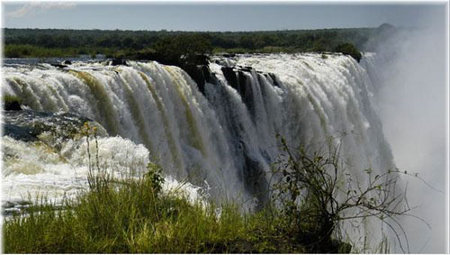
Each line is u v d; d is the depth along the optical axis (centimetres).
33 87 1712
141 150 1449
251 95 2792
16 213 918
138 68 2219
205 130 2362
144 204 880
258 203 1158
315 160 870
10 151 1270
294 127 3038
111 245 763
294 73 3334
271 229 843
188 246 776
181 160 2111
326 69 3844
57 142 1402
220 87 2684
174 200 928
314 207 838
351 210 1118
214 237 805
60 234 778
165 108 2128
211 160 2331
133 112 1981
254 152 2623
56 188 1082
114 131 1855
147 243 761
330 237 827
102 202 851
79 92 1825
